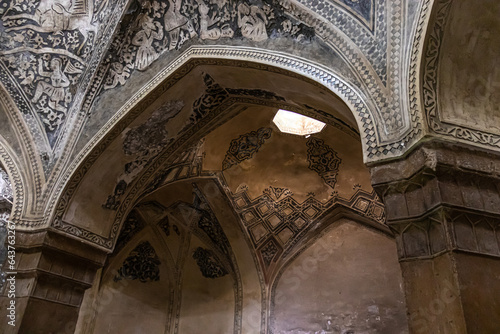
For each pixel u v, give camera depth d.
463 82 2.57
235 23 3.57
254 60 3.36
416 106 2.43
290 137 5.81
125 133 4.12
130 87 4.05
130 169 4.39
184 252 6.66
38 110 4.38
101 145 4.07
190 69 3.84
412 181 2.36
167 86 3.91
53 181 4.11
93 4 4.27
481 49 2.59
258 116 5.60
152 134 4.25
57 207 3.98
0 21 4.30
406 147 2.43
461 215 2.20
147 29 4.00
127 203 4.49
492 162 2.40
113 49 4.10
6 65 4.34
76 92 4.34
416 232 2.30
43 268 3.85
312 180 6.05
